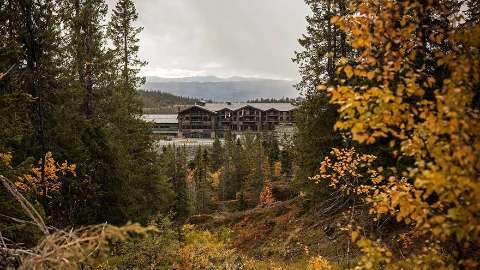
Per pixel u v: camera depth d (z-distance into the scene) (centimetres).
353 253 1731
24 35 1227
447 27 514
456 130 401
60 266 383
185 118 13200
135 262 1436
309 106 2378
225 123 13412
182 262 1608
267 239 2789
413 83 441
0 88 1081
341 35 2309
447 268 439
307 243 2164
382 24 462
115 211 2302
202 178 7375
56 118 1797
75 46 2178
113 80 2586
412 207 448
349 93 440
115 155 2325
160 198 3356
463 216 394
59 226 1602
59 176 1820
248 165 7388
